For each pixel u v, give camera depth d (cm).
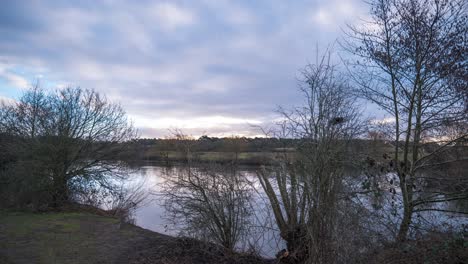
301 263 640
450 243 606
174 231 981
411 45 716
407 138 754
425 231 688
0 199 1322
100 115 1489
